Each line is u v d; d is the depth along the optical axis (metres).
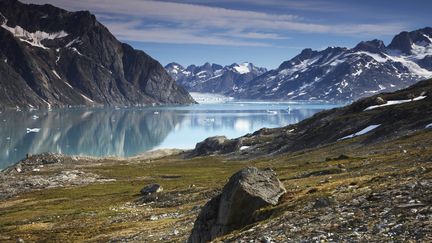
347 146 132.00
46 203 106.81
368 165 67.31
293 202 31.73
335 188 34.53
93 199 106.75
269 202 32.91
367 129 147.75
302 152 150.62
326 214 25.98
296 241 21.52
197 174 144.62
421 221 19.72
